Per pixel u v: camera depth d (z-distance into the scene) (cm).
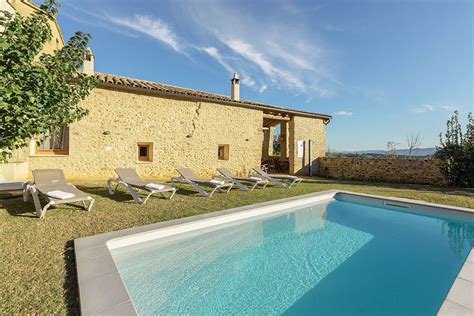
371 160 1311
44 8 368
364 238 484
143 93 1075
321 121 1662
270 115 1514
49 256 300
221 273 342
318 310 262
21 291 226
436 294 294
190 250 416
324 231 520
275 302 277
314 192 814
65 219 446
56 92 368
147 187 609
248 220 538
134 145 1055
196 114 1216
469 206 630
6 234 368
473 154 1023
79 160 943
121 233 372
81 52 435
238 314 255
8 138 335
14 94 312
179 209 542
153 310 258
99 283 232
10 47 310
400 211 666
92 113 966
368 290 303
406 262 382
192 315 253
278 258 394
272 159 1823
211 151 1263
